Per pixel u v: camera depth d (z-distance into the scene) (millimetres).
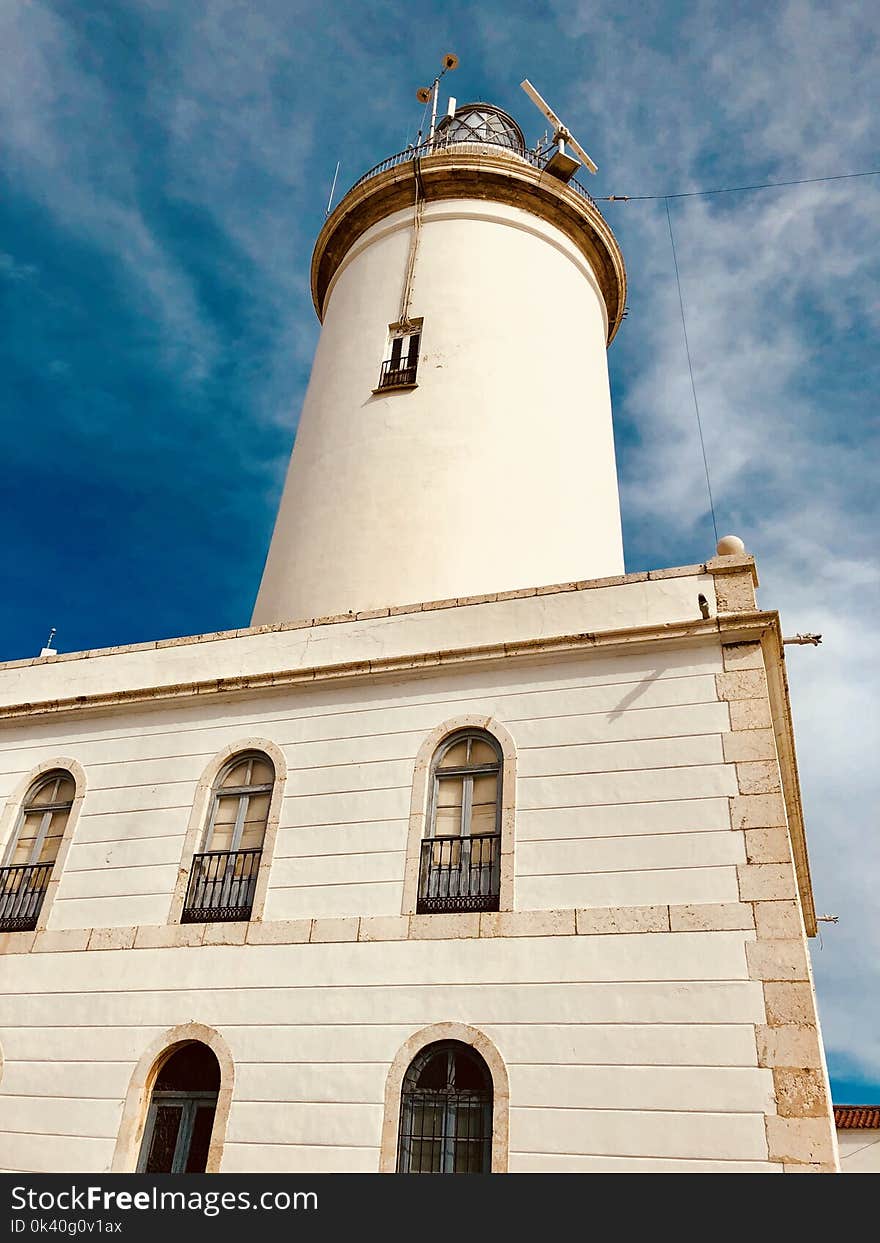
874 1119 26188
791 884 9578
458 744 11781
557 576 15430
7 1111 10875
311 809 11812
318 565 15562
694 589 11781
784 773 12695
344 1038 10141
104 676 14117
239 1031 10547
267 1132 9867
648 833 10336
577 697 11453
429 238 19344
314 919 10969
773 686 11609
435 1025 9898
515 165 19641
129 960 11430
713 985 9312
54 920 12086
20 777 13602
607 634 11523
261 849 11719
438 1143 9438
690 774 10531
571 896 10211
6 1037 11367
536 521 15828
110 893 12062
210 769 12609
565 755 11117
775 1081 8719
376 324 18594
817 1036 8820
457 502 15641
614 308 21703
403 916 10648
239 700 13086
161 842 12258
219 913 11469
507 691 11797
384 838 11281
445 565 14977
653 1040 9227
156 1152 10281
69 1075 10883
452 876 10836
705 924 9633
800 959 9188
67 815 13133
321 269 21625
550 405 17391
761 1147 8500
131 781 12953
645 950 9680
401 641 12688
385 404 17219
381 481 16109
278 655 13281
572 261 20031
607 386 19688
